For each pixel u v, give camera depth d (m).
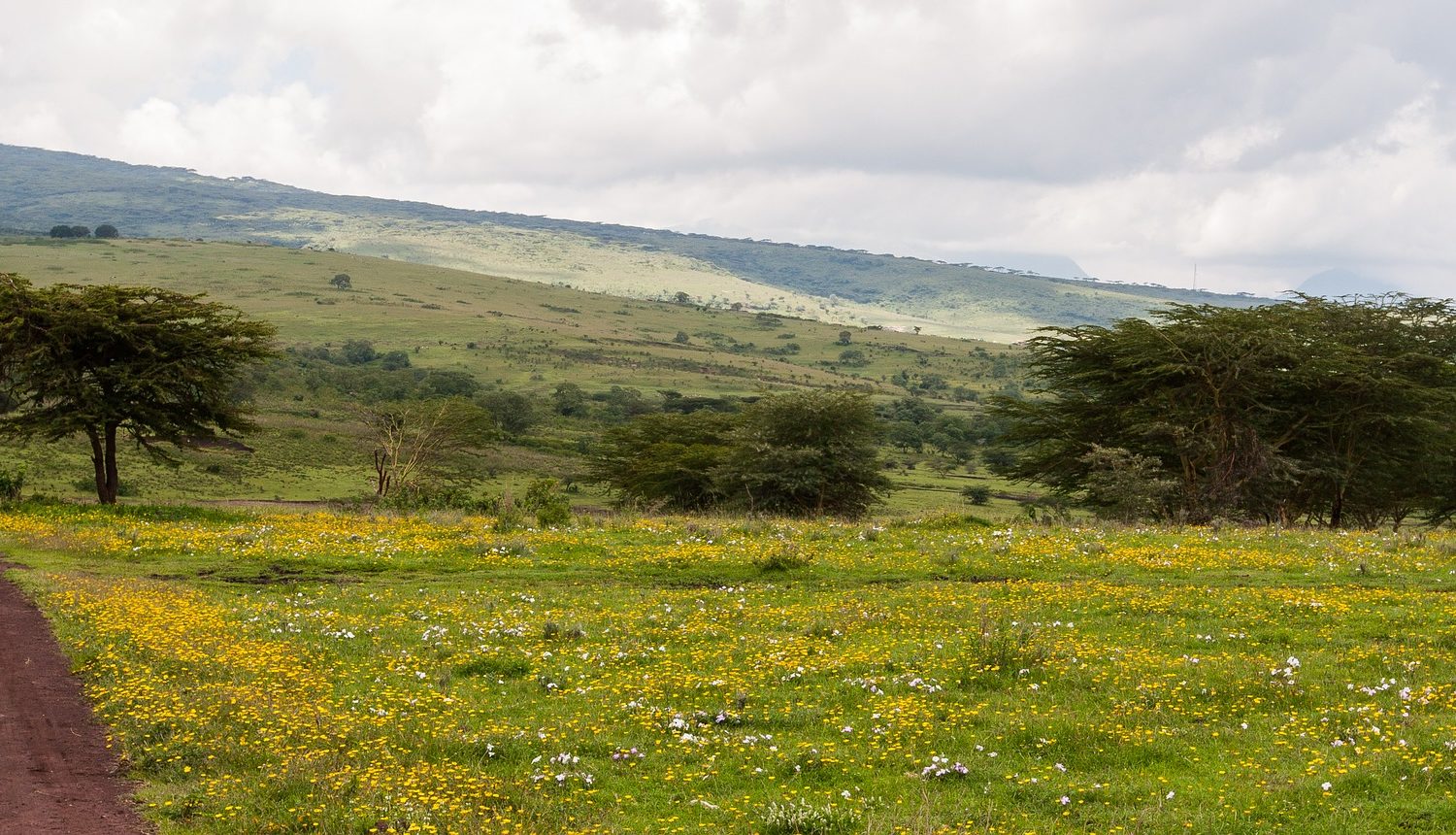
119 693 12.58
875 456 51.00
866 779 10.10
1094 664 14.01
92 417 36.38
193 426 40.97
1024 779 9.95
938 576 22.28
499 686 13.67
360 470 81.31
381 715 12.09
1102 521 33.97
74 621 16.78
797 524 30.22
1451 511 52.44
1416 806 8.89
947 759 10.30
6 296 36.50
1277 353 41.88
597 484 76.31
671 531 28.27
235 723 11.51
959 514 31.61
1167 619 16.94
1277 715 11.69
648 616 17.91
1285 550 23.91
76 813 9.11
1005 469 50.62
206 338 39.31
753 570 23.16
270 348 41.75
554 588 21.48
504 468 84.56
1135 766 10.28
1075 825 8.87
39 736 11.30
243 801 9.29
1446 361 48.16
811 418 49.28
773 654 14.70
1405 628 15.80
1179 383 44.25
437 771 10.06
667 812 9.30
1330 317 49.53
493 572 23.47
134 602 18.23
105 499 38.62
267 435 88.50
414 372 167.62
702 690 13.25
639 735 11.45
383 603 19.42
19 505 34.38
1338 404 44.09
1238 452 41.59
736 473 49.78
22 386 38.38
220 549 26.02
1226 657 14.27
